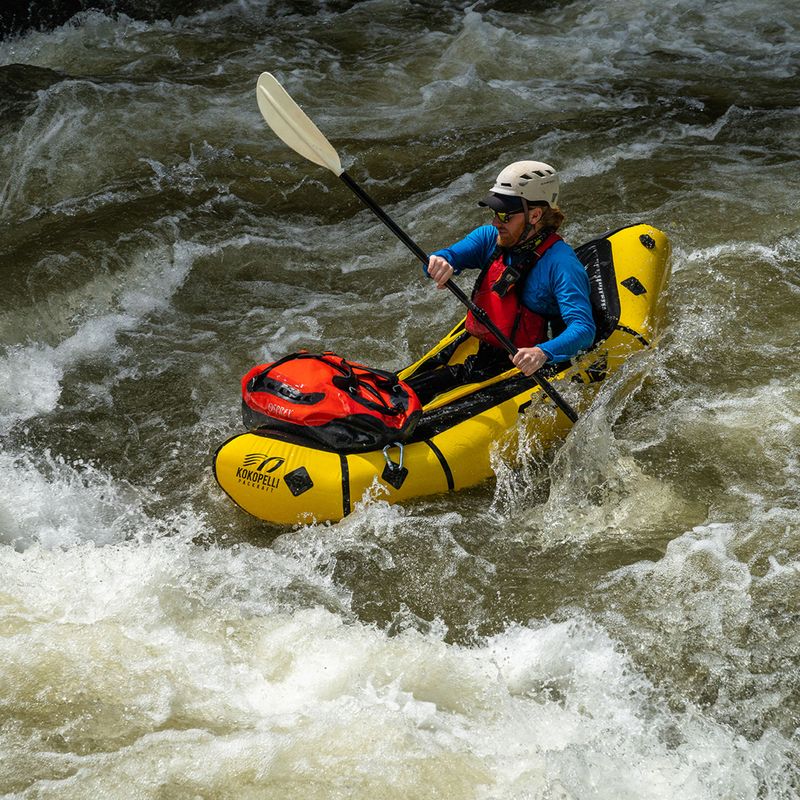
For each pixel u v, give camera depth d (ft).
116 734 32.32
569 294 44.34
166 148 85.97
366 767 31.01
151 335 62.69
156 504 47.39
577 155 83.46
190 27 121.90
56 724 32.55
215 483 48.62
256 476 43.60
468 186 79.25
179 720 33.17
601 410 47.75
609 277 51.98
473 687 35.50
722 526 42.88
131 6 124.57
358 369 45.70
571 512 44.57
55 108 91.15
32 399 56.34
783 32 116.47
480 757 31.89
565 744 32.78
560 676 36.01
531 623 38.91
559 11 126.62
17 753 31.22
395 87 101.91
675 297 61.31
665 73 104.63
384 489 43.70
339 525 43.62
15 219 75.56
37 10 119.65
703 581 39.86
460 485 45.32
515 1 130.00
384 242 72.79
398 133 90.12
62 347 61.05
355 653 37.22
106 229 71.10
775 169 79.20
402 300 65.46
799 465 46.37
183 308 65.82
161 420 54.34
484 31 114.73
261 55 111.34
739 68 105.40
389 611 39.96
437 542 43.14
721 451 47.70
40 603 39.58
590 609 39.11
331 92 100.48
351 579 41.55
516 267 45.50
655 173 79.15
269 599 40.47
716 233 69.10
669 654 36.63
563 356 43.34
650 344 50.34
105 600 39.99
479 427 45.65
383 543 43.06
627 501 44.91
